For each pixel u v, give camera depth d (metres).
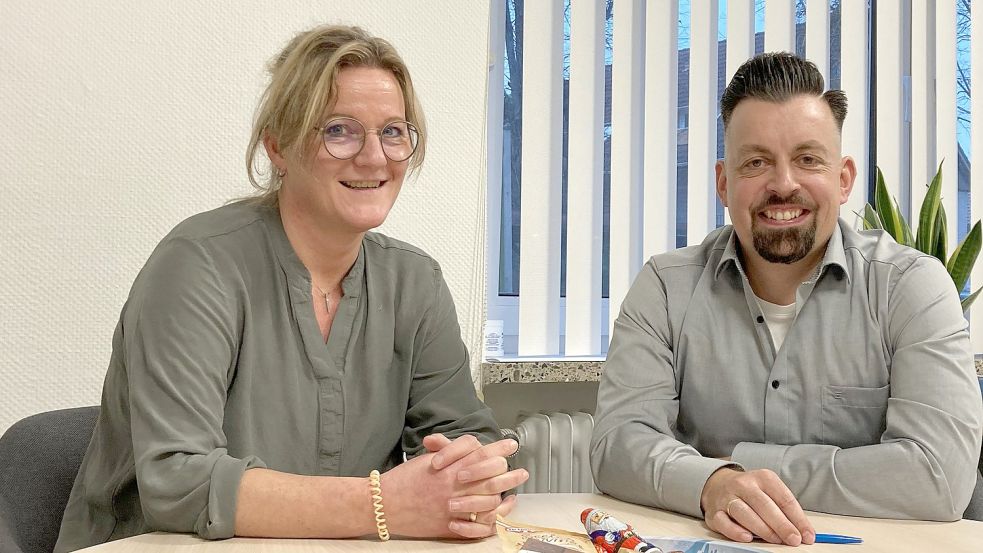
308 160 1.33
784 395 1.59
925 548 1.10
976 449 1.34
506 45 2.59
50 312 2.03
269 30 2.19
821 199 1.54
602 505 1.34
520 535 1.07
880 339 1.54
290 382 1.38
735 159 1.58
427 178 2.32
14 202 2.00
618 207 2.57
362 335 1.46
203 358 1.25
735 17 2.65
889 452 1.29
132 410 1.24
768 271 1.62
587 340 2.54
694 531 1.19
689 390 1.66
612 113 2.56
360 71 1.35
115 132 2.07
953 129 2.76
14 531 1.31
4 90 1.98
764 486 1.17
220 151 2.16
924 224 2.46
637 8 2.60
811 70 1.57
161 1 2.10
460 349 1.61
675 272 1.70
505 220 2.60
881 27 2.74
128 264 2.09
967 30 2.81
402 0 2.30
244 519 1.09
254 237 1.39
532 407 2.53
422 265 1.56
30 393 2.02
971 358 1.43
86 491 1.37
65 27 2.03
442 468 1.11
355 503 1.09
